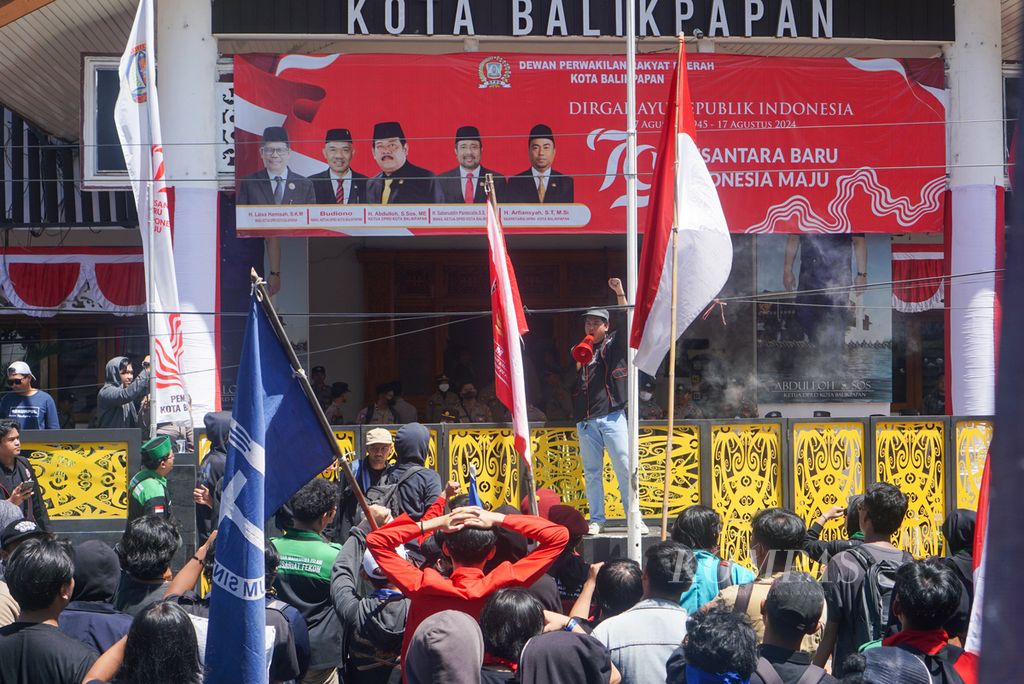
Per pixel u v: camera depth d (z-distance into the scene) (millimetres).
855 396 14766
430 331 16875
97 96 12102
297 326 13641
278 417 4719
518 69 11820
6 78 12766
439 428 9531
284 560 5543
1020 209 1518
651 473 9719
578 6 11992
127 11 12078
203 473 8195
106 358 16062
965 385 12094
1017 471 1499
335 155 11656
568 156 11828
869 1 12250
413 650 3844
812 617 4066
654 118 11898
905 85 12102
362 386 16641
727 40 12250
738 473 9805
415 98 11734
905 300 15391
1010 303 1522
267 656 4266
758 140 11945
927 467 10188
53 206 14031
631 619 4516
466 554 4734
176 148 11570
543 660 3959
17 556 4125
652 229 7730
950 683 4078
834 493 9945
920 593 4211
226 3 11688
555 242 16906
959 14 12266
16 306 14469
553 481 9844
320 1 11781
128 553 4879
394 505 7586
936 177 12109
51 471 8758
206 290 11594
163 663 3625
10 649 3975
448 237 16766
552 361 16875
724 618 3736
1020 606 1482
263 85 11594
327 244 16562
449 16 11898
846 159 12031
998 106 12227
